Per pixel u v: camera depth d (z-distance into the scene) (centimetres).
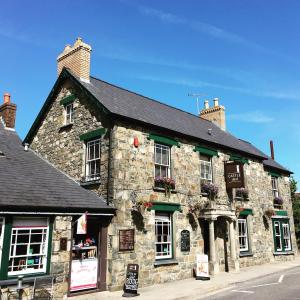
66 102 1581
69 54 1647
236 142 2103
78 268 1164
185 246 1485
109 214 1235
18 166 1245
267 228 2088
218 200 1720
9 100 1541
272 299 1048
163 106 1941
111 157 1295
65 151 1534
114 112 1309
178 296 1112
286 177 2508
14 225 1022
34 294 992
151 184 1396
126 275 1212
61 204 1109
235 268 1642
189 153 1617
